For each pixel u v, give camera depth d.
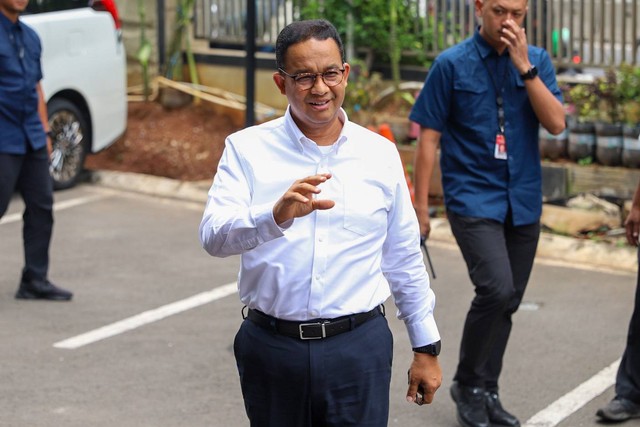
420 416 7.10
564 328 8.65
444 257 10.60
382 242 4.55
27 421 6.93
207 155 14.47
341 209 4.41
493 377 6.80
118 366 7.91
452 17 13.89
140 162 14.33
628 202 11.01
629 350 6.84
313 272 4.39
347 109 13.66
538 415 7.05
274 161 4.45
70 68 13.15
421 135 6.68
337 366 4.45
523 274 6.77
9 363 7.95
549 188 11.77
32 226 9.37
